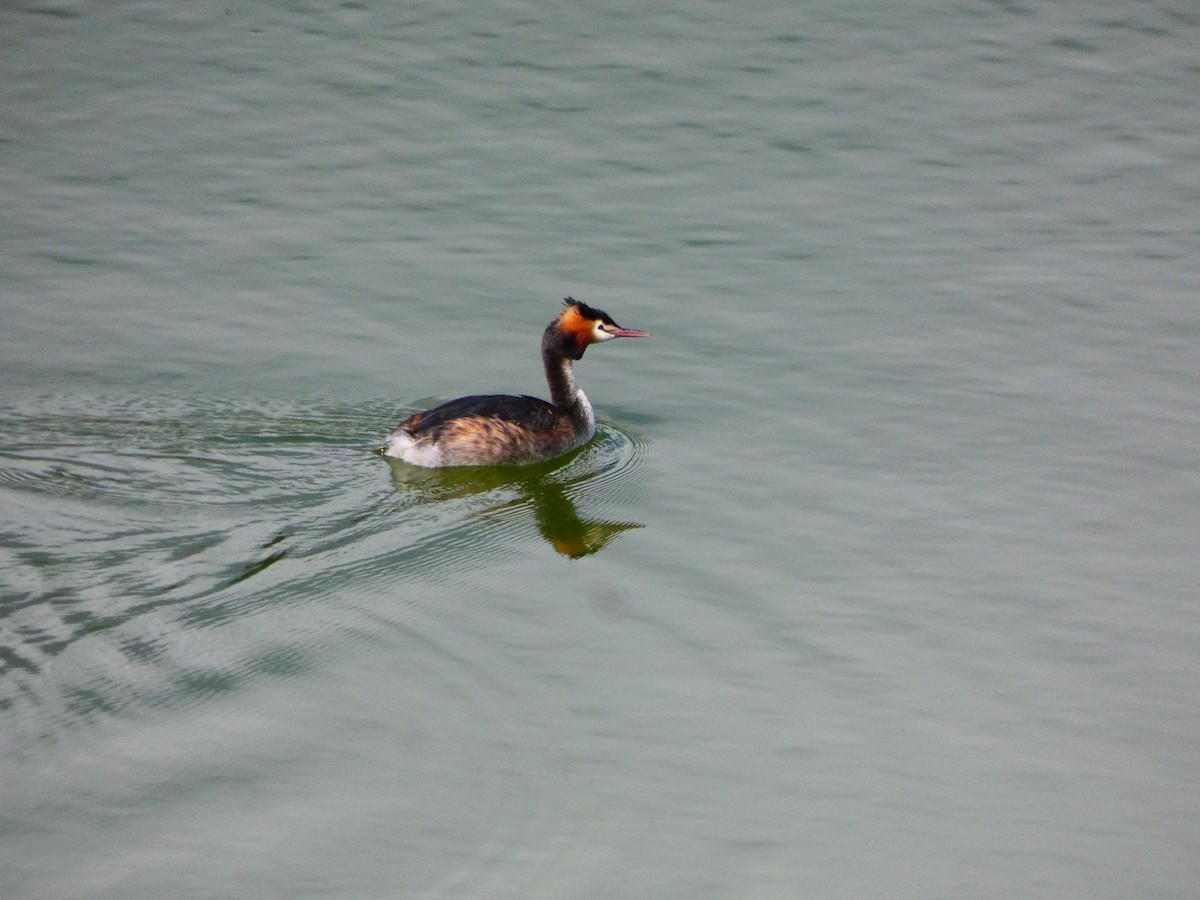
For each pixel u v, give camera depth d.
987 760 11.59
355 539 14.07
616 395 17.72
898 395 17.44
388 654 12.38
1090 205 21.59
